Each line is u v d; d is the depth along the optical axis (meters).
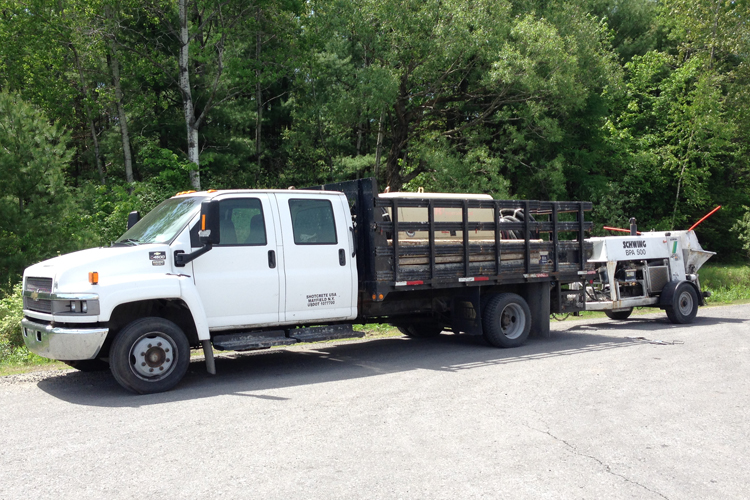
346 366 8.70
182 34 22.08
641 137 33.12
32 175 13.35
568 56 24.20
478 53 24.12
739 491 4.18
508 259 10.23
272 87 30.84
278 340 7.97
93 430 5.49
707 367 8.34
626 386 7.21
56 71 24.30
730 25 31.41
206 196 7.79
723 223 37.16
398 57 24.34
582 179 29.94
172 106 26.75
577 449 5.00
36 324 7.02
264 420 5.80
